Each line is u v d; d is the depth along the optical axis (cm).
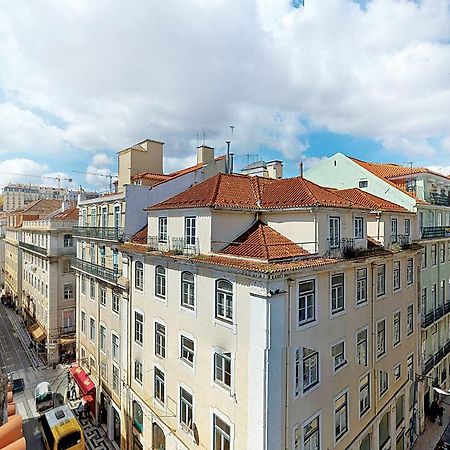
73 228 2998
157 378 1762
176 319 1603
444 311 2555
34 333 3662
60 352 3400
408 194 2280
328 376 1419
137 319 1961
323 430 1390
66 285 3484
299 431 1277
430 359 2412
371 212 1819
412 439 2170
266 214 1584
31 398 2703
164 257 1614
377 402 1764
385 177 2619
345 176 2622
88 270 2572
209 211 1434
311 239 1396
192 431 1486
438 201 2570
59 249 3450
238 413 1246
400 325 2031
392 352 1931
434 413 2412
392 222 1992
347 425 1544
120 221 2219
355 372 1600
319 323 1366
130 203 2139
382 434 1861
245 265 1216
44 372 3177
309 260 1334
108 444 2208
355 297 1599
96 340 2525
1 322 4647
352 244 1563
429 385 2455
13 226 5347
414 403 2212
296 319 1261
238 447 1245
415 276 2202
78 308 2923
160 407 1712
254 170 2958
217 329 1355
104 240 2334
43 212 5200
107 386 2341
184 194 1756
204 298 1428
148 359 1831
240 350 1246
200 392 1443
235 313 1272
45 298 3553
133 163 2622
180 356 1577
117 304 2220
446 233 2600
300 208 1403
